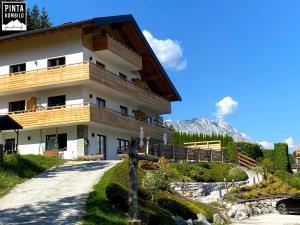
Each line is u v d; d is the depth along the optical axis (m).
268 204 31.73
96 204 16.23
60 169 24.77
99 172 22.91
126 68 42.47
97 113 34.06
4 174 21.36
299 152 70.12
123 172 22.08
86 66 33.66
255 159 48.28
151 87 48.69
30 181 21.48
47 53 36.50
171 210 20.00
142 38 41.97
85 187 19.31
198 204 23.55
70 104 35.25
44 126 34.56
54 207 16.41
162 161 31.12
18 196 18.56
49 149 35.38
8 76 36.19
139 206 16.67
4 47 38.22
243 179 36.31
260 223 24.17
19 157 24.67
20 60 37.47
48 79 34.66
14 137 36.94
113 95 39.28
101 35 37.03
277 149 49.12
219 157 44.56
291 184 39.47
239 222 24.59
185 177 29.86
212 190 31.33
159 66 45.12
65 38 35.97
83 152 34.12
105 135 37.38
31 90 36.44
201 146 49.22
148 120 47.16
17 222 14.75
